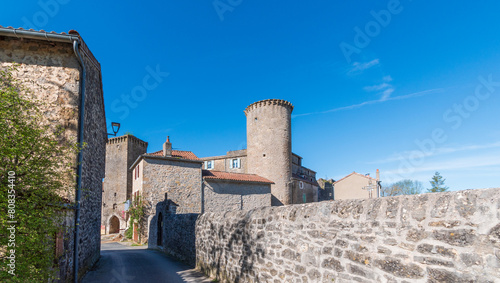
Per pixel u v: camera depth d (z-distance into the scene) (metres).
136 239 21.67
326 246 4.30
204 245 9.17
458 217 2.85
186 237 11.15
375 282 3.51
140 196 21.05
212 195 23.81
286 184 32.75
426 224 3.09
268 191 27.53
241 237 6.79
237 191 25.42
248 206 25.83
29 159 4.37
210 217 8.88
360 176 40.88
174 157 22.09
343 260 3.99
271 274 5.53
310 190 38.53
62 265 6.35
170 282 7.96
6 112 4.13
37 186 4.35
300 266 4.78
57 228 4.77
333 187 42.94
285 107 34.31
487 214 2.64
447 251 2.88
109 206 37.03
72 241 7.16
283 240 5.29
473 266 2.67
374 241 3.60
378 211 3.63
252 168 33.72
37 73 7.81
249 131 34.72
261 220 6.06
